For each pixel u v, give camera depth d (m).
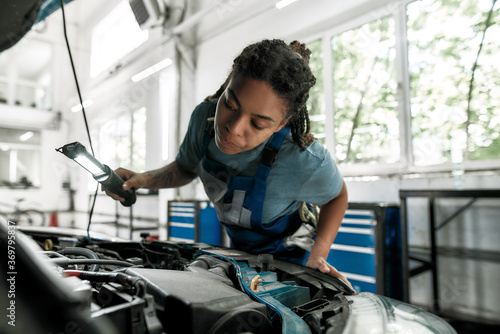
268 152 0.72
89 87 5.44
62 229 1.37
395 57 2.30
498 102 1.91
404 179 2.24
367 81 2.45
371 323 0.46
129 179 0.87
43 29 1.54
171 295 0.41
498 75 1.90
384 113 2.38
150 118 4.13
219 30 3.41
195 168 0.98
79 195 6.03
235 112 0.56
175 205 3.10
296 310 0.52
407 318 0.50
